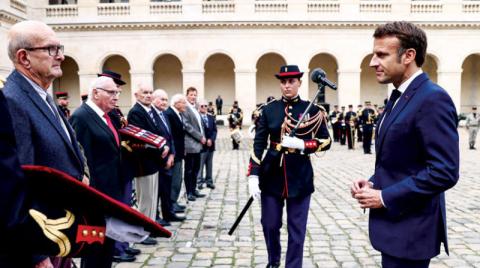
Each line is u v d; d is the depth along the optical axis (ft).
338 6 93.04
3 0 76.38
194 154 26.55
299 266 13.30
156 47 93.50
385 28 7.70
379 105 105.19
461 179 33.91
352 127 59.21
